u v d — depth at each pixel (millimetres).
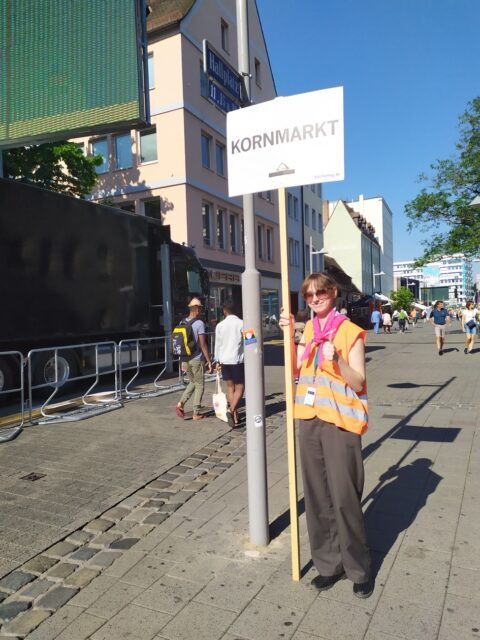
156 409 7660
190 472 4773
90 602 2697
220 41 22703
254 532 3250
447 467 4656
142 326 10930
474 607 2537
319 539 2768
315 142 2789
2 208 7750
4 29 7512
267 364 13617
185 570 2986
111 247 10039
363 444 5527
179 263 12047
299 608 2574
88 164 15781
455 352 16094
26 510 3902
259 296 3201
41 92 7414
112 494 4219
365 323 40531
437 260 26984
